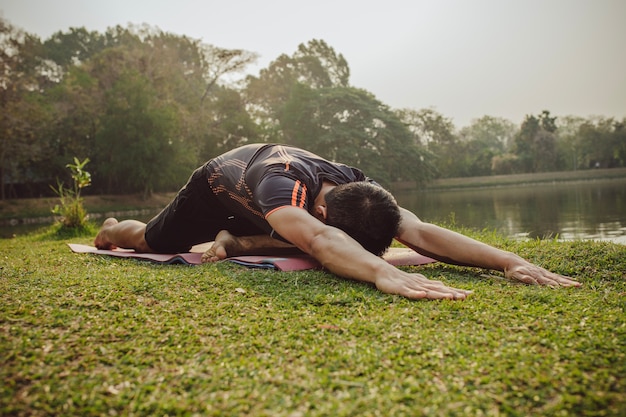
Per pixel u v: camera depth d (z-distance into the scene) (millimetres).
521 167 54812
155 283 2385
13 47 24750
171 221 3467
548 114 59875
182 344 1615
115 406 1215
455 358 1438
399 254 3164
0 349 1531
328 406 1173
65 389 1298
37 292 2172
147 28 38250
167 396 1266
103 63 31062
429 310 1907
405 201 21922
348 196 2449
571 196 18562
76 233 6957
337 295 2145
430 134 55094
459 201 19516
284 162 2695
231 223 3416
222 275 2629
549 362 1367
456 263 2760
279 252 3369
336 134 38938
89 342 1619
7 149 25328
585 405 1143
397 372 1350
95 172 30578
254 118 36344
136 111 26906
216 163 3152
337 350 1516
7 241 6453
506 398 1196
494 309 1893
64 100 30234
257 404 1208
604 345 1465
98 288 2246
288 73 47188
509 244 3785
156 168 27578
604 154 56250
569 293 2182
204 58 35875
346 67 49625
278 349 1557
